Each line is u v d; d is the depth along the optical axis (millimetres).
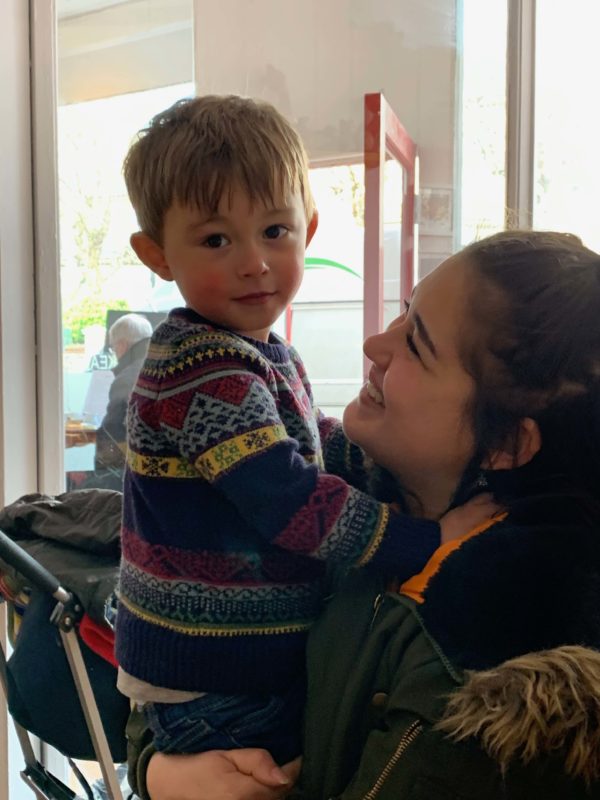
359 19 1817
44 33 1584
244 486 625
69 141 1682
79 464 1708
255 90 1939
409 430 619
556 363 578
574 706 474
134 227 1756
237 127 712
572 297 587
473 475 617
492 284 601
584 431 582
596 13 1525
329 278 1810
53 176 1625
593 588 533
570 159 1561
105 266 1746
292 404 729
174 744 670
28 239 1603
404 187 1769
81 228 1716
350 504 620
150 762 689
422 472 643
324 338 1807
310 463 674
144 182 735
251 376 667
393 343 659
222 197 686
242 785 626
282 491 621
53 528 1103
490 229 874
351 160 1822
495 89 1605
